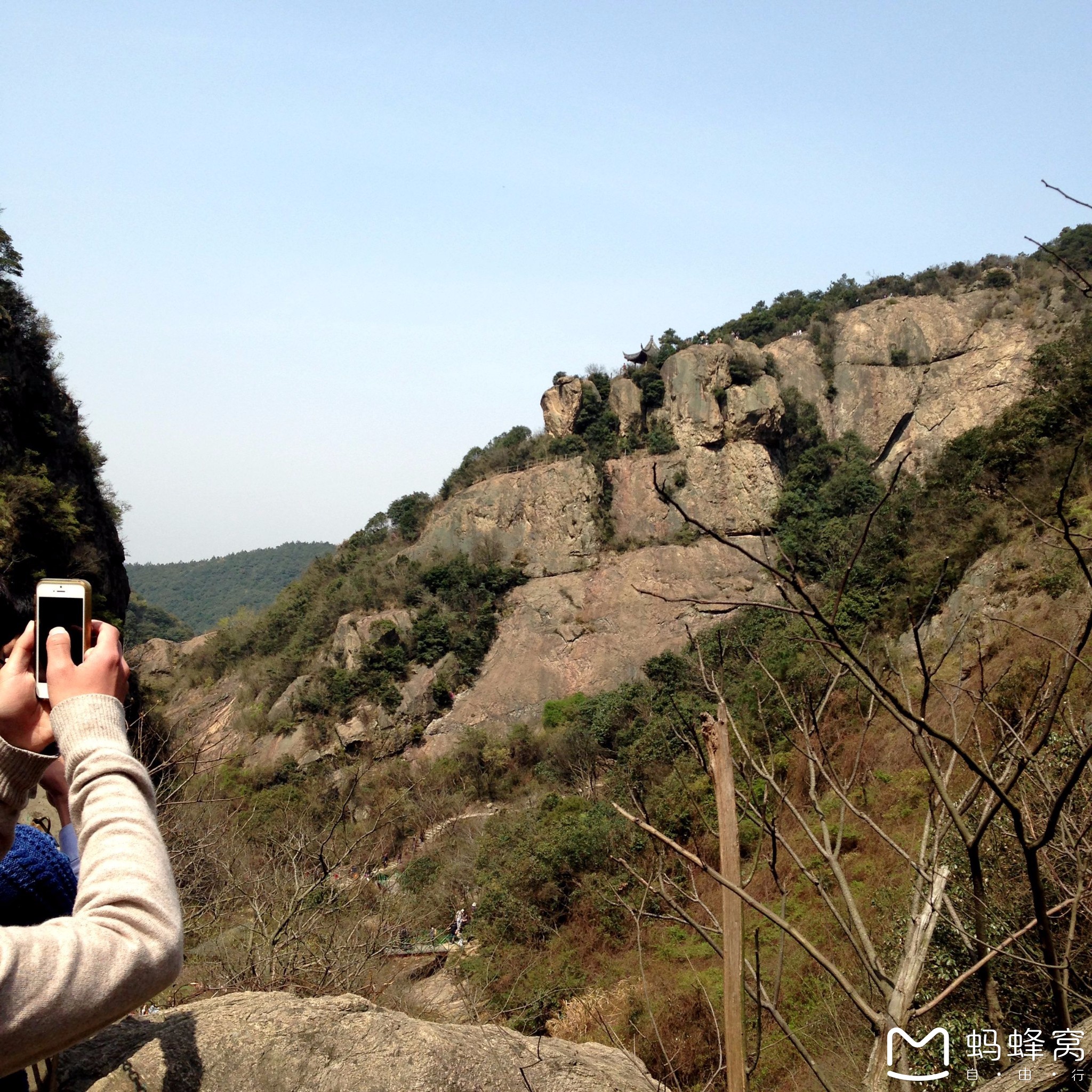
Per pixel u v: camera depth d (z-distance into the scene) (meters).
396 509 72.62
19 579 26.80
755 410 61.22
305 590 67.56
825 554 31.73
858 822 15.63
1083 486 22.12
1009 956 3.92
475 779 44.97
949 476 29.67
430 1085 4.40
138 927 1.54
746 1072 3.38
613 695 45.06
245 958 9.15
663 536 60.06
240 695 60.06
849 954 12.28
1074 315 65.06
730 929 3.39
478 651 57.38
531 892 21.08
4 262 35.12
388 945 10.49
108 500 42.16
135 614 100.06
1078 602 16.69
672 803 17.98
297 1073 4.32
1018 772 4.05
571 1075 4.84
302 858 11.33
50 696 1.79
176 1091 4.15
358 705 54.59
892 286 75.12
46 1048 1.41
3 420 32.81
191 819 11.28
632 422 65.12
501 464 68.00
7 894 2.31
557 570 60.88
